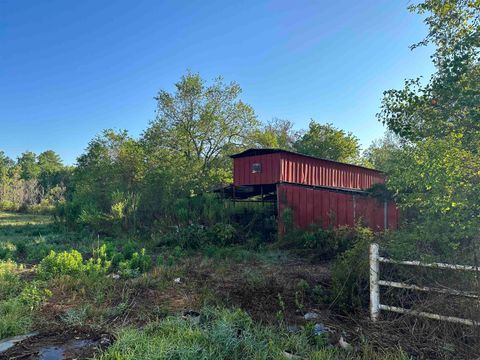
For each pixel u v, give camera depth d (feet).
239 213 47.55
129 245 29.66
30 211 98.43
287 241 36.76
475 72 18.07
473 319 11.53
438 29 20.85
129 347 11.46
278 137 118.73
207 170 71.00
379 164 88.02
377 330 13.39
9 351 12.09
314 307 16.83
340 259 20.59
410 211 21.74
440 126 18.83
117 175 61.93
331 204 42.91
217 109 83.92
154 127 82.79
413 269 14.30
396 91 20.92
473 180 13.73
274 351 11.50
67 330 13.96
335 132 100.01
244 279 22.22
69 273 22.50
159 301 17.92
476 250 12.86
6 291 18.84
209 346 11.54
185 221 44.06
